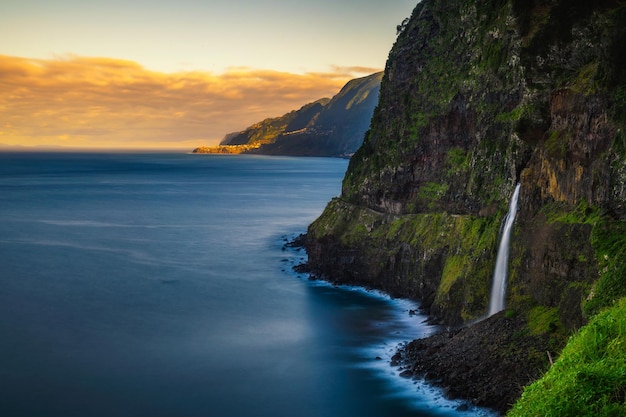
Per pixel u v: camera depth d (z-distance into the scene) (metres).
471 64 65.62
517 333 42.66
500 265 51.75
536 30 55.19
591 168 42.31
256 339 53.25
